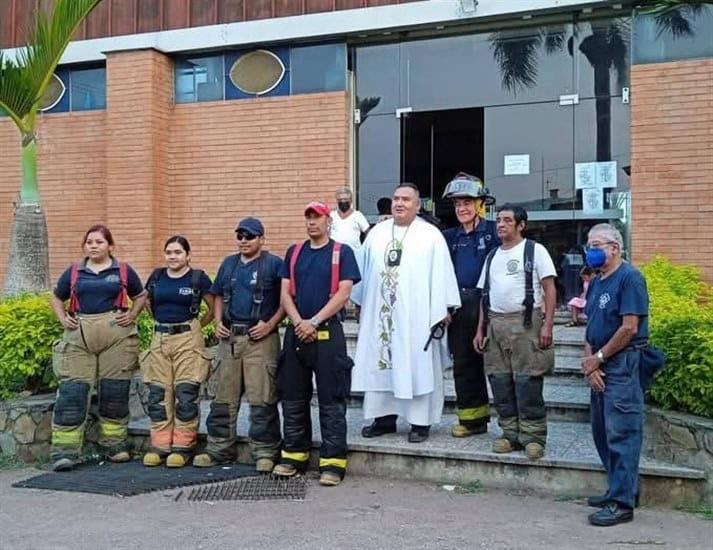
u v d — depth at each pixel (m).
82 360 7.17
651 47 9.70
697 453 5.88
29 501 6.11
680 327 6.48
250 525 5.50
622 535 5.27
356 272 6.61
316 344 6.51
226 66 11.55
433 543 5.12
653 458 6.29
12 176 12.33
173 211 11.71
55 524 5.56
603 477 6.05
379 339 6.86
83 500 6.12
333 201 10.98
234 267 6.93
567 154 10.41
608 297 5.59
